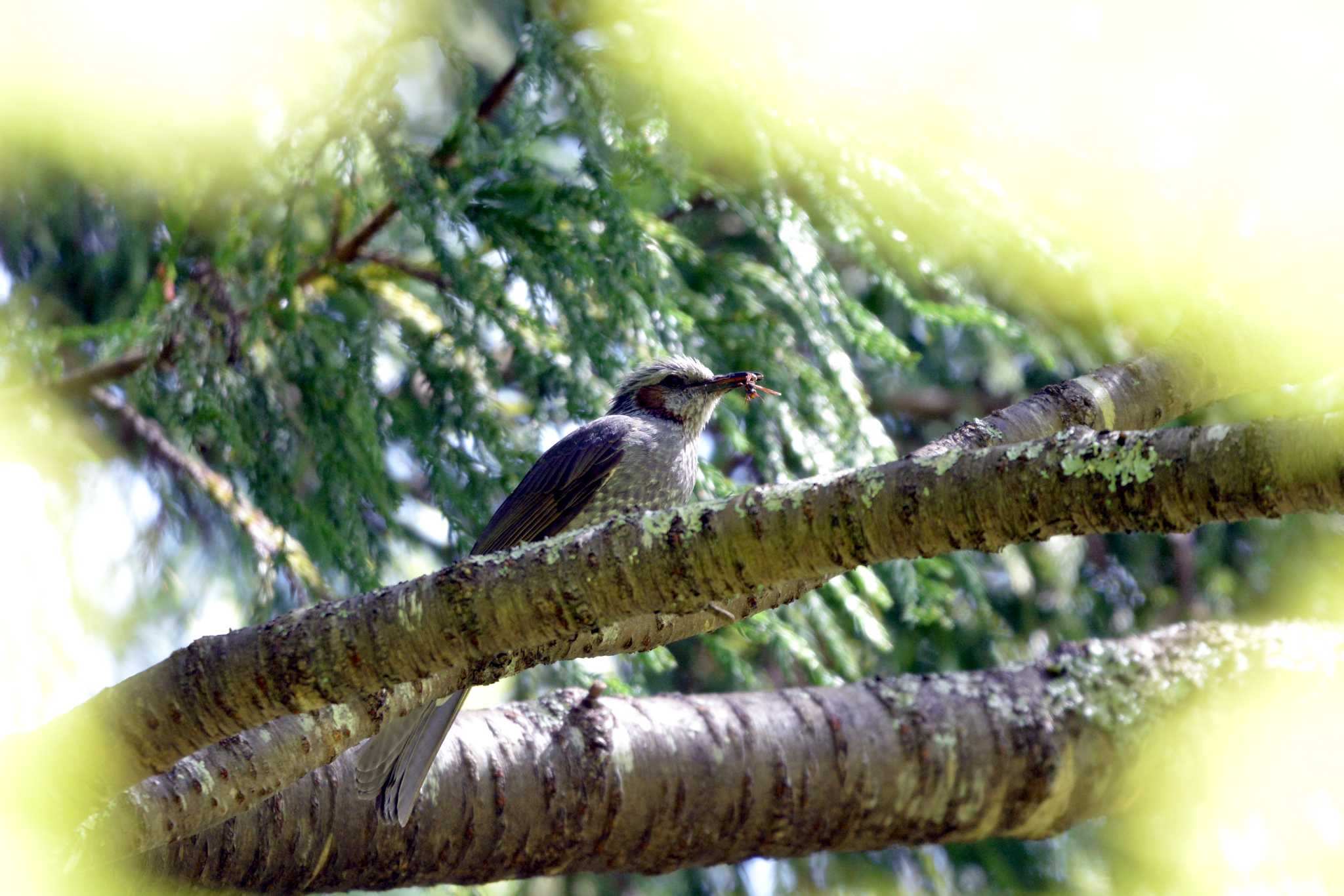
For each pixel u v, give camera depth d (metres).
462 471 9.02
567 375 8.93
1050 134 9.78
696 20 9.24
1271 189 9.12
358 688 5.75
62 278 11.08
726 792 8.11
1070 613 12.34
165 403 9.11
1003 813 8.62
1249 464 4.55
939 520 5.11
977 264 11.38
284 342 9.20
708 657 12.05
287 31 9.02
